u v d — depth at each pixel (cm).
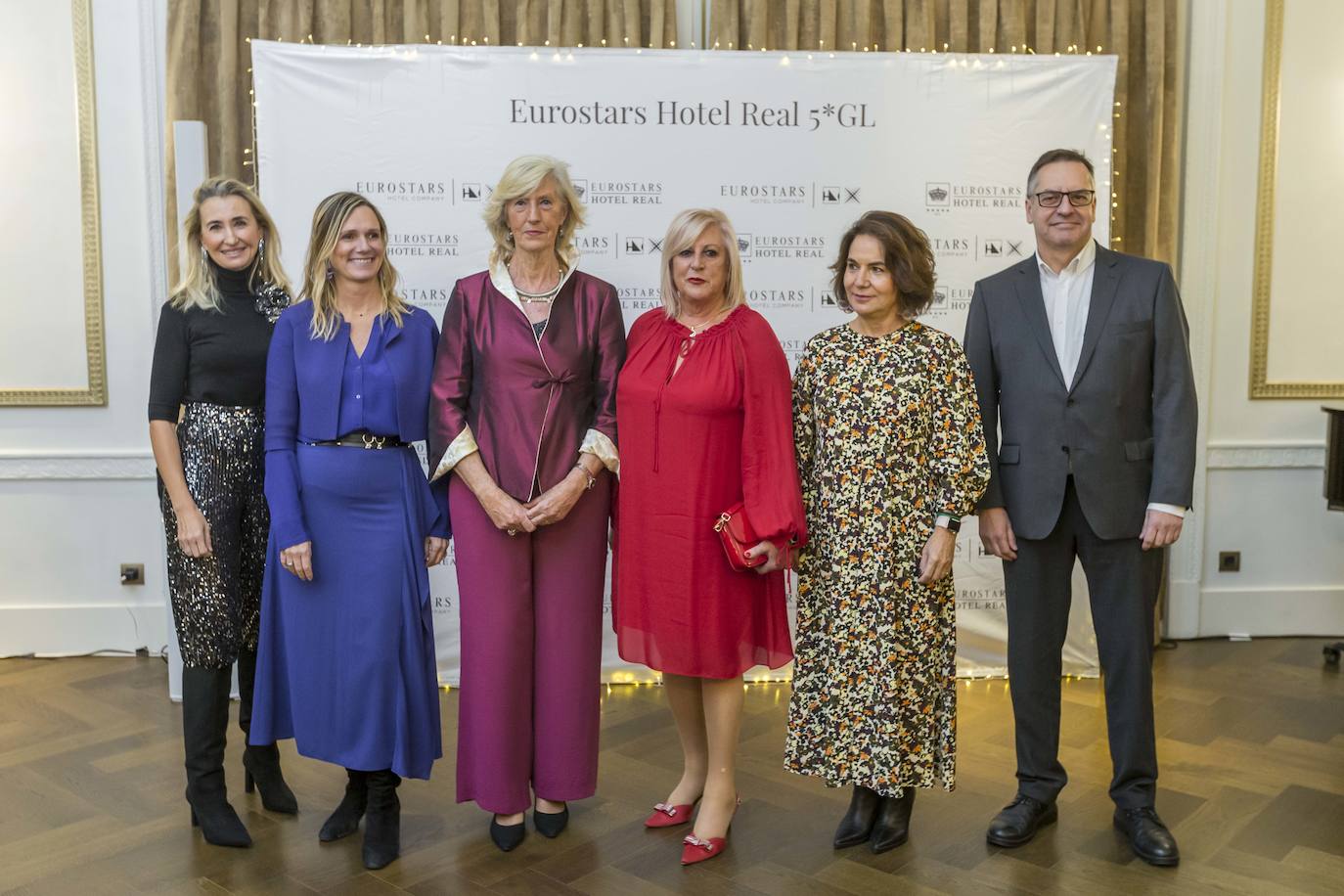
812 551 275
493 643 276
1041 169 279
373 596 271
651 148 416
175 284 412
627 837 290
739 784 326
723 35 429
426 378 280
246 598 290
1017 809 287
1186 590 480
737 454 272
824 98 419
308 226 408
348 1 421
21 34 434
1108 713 288
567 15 426
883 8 437
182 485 277
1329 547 488
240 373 282
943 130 422
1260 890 258
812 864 274
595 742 288
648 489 272
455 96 409
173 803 309
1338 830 291
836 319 425
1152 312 277
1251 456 480
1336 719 380
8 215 439
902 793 280
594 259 418
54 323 444
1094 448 277
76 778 327
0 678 425
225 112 418
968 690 423
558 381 274
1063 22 443
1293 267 476
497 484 273
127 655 453
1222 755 346
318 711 275
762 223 421
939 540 265
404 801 315
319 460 272
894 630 265
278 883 263
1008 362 287
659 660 272
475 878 267
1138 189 453
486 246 414
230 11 416
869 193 423
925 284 270
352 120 406
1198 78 461
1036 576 287
